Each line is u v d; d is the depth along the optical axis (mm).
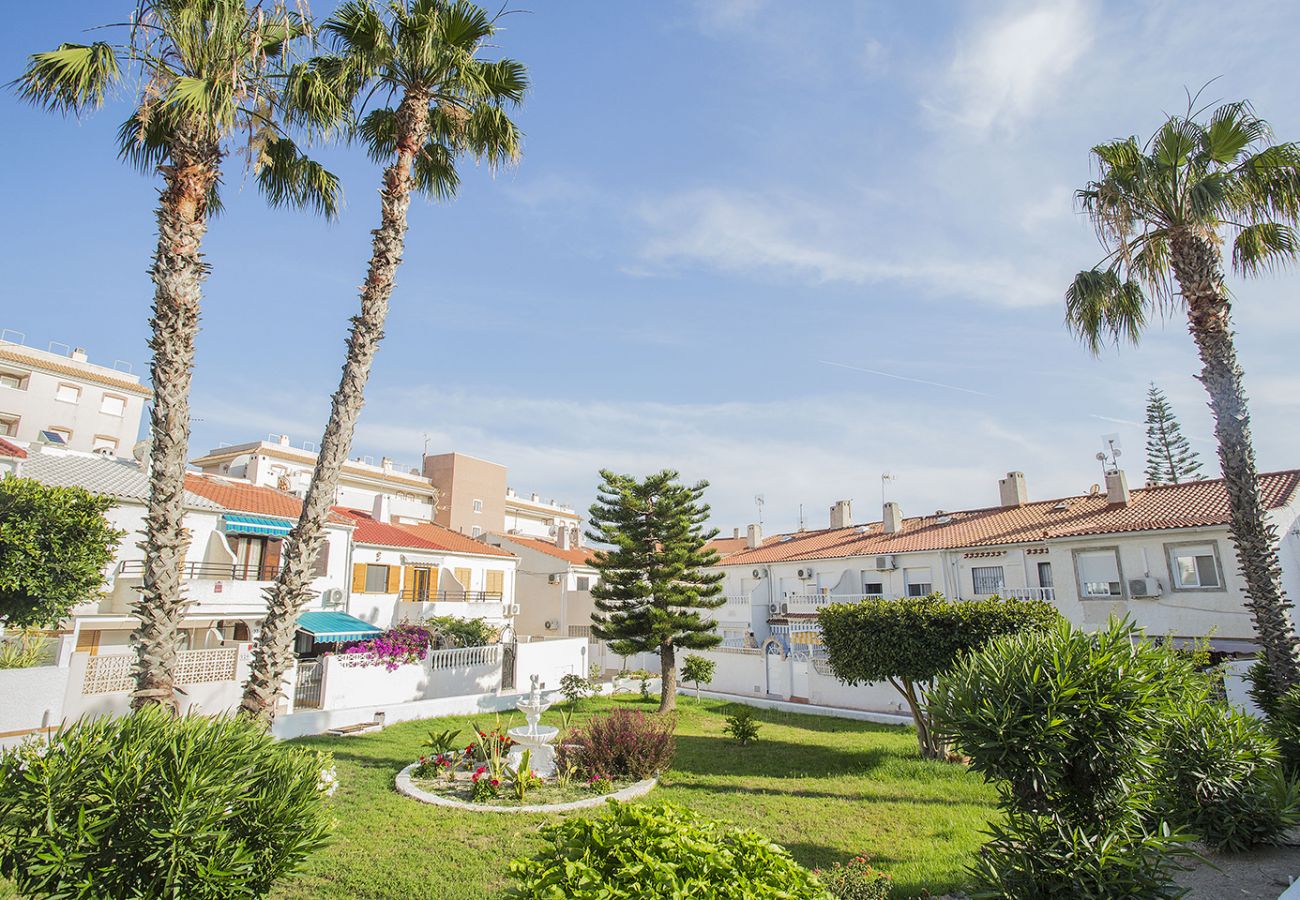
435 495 53594
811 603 35812
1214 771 8688
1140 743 6660
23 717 13227
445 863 8375
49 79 10438
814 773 15258
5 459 18984
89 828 5074
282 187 14078
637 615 26812
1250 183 13148
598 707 25688
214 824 5336
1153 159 13523
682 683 34781
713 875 4113
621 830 4348
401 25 13109
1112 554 25656
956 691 7230
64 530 12484
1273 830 8508
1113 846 6508
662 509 26922
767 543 45844
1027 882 6441
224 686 17078
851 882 7379
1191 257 13305
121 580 20344
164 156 12594
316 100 12414
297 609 11453
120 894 5145
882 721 24516
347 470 47344
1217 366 13031
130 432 46000
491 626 32906
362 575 29812
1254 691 13227
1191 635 23219
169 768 5477
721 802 12148
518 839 9305
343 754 14641
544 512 67500
